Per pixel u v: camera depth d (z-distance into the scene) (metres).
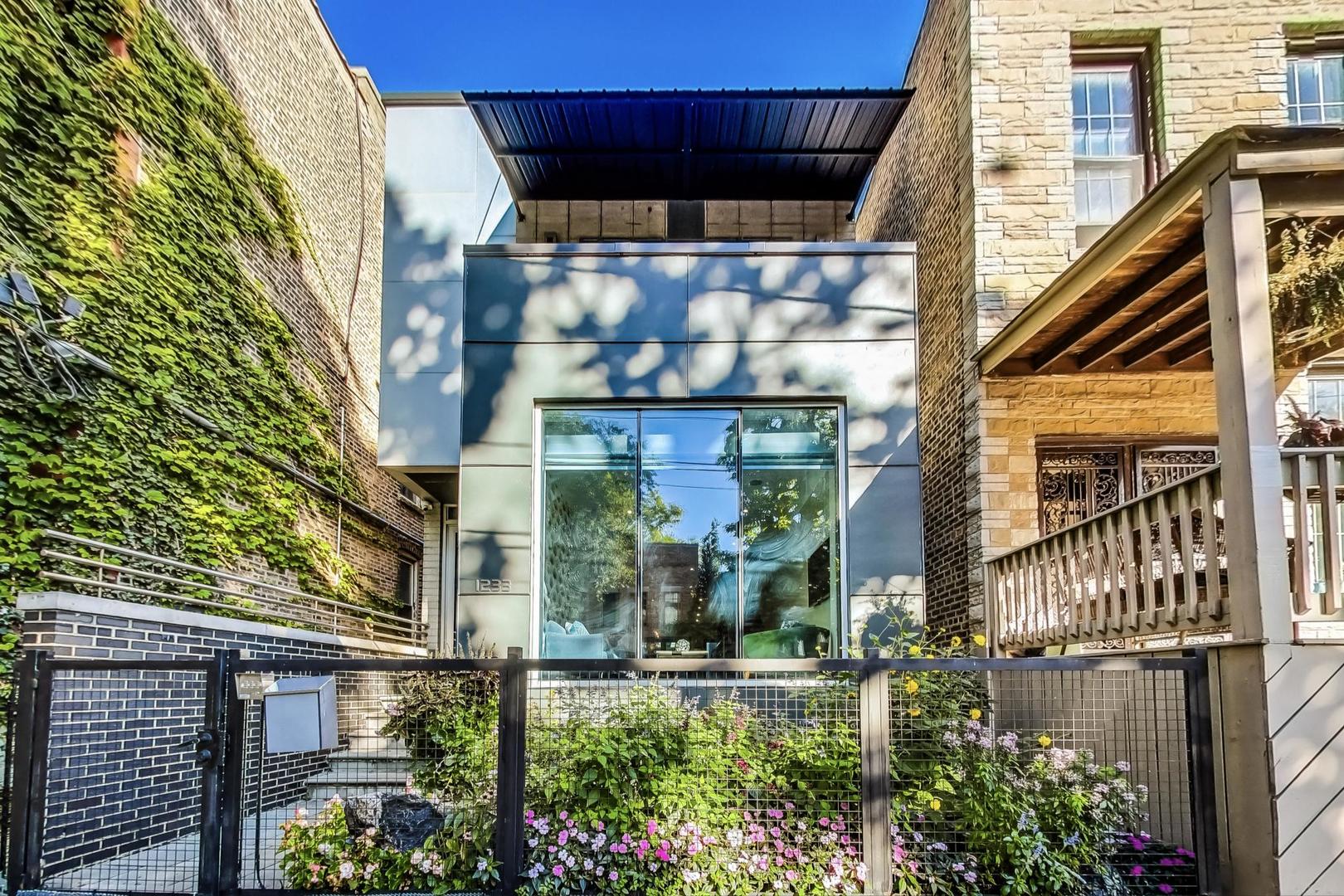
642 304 6.84
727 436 6.82
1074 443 6.75
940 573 7.67
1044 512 6.73
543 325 6.83
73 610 4.19
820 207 8.68
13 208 4.84
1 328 4.64
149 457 5.80
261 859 4.30
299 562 8.17
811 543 6.66
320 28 9.68
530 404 6.75
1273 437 3.77
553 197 8.56
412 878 3.90
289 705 3.84
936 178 7.98
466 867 3.90
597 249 6.90
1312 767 3.57
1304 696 3.61
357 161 10.94
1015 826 3.94
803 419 6.84
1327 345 5.27
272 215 8.25
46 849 3.91
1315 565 5.93
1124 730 4.83
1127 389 6.70
